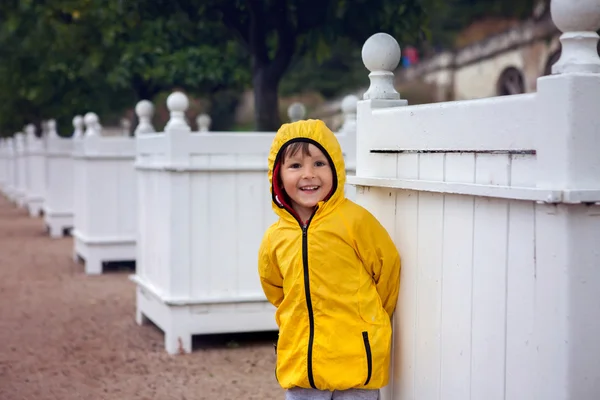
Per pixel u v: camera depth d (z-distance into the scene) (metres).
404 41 6.89
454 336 2.71
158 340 5.71
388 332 3.04
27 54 10.91
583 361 2.18
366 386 3.01
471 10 21.36
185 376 4.79
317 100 24.30
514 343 2.38
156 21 7.70
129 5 6.38
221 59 8.74
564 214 2.16
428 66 24.36
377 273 3.06
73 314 6.64
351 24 6.23
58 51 8.79
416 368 2.99
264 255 3.25
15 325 6.23
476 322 2.57
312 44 6.49
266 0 6.35
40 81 11.18
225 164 5.30
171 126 5.21
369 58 3.31
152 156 5.74
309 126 3.07
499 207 2.44
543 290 2.25
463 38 22.95
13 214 16.80
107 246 8.75
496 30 21.84
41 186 16.23
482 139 2.52
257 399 4.31
